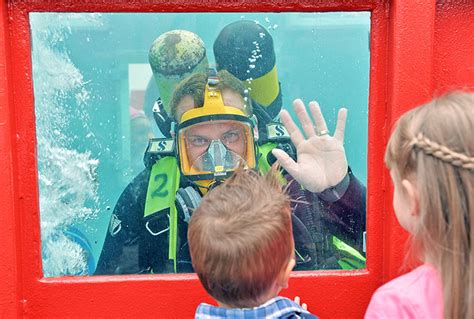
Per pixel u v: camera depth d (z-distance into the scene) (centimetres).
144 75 103
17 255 101
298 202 108
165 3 100
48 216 105
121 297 105
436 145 72
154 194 106
